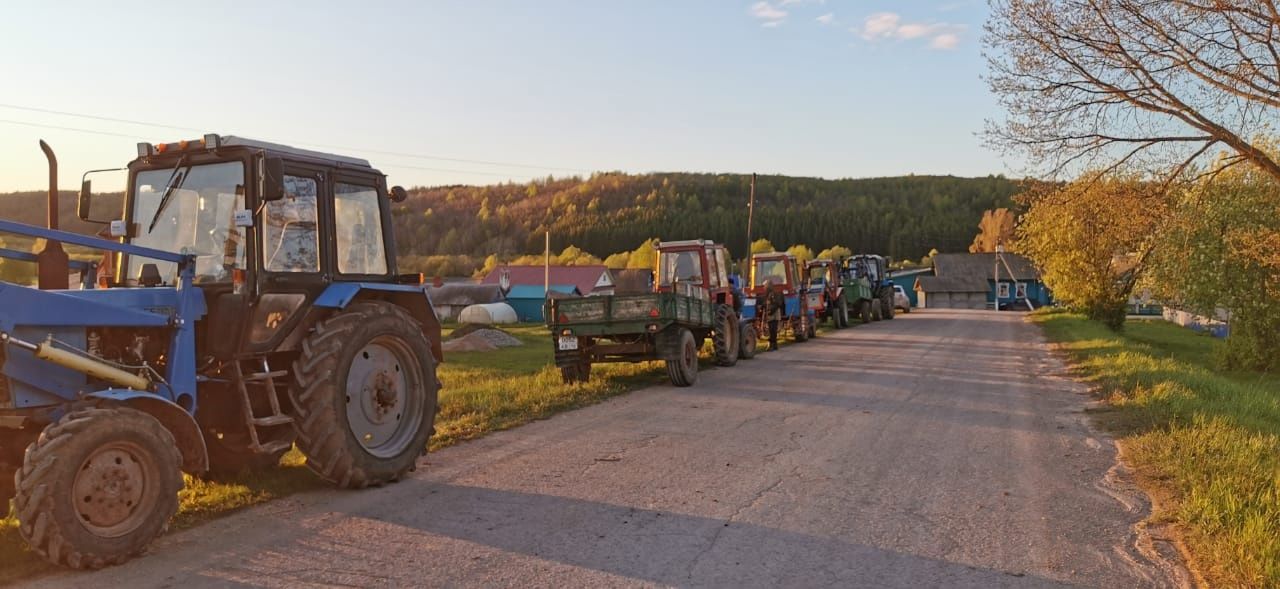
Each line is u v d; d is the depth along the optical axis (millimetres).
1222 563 4555
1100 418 9914
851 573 4574
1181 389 11219
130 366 5266
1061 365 16609
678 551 4930
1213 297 24609
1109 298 34875
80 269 6500
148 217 6297
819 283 29359
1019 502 6102
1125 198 16859
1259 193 23688
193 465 5320
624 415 10117
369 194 7152
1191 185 17141
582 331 12977
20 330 4750
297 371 6121
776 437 8664
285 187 6281
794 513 5770
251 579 4430
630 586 4348
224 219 6062
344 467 6164
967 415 10172
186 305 5648
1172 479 6711
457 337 27344
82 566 4469
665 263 17234
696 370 13445
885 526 5477
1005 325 33250
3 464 4961
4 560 4617
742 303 18531
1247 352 24469
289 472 6809
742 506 5941
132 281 6219
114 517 4613
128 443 4676
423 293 7496
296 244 6340
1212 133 15500
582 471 7059
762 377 14289
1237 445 7402
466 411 10125
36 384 4840
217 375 5980
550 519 5590
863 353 19297
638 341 12969
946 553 4934
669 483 6625
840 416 10062
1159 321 53188
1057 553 4938
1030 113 16547
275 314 6121
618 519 5598
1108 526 5492
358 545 5016
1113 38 15289
